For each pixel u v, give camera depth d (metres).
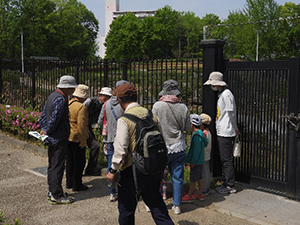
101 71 7.29
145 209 4.38
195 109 8.10
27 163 6.56
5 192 5.02
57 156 4.56
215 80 5.11
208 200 4.68
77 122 4.91
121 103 3.22
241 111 5.36
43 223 4.00
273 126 4.96
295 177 4.66
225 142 4.97
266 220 4.02
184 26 88.12
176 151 4.12
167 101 4.16
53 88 8.75
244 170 5.39
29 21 61.28
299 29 43.38
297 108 4.59
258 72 5.10
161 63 6.18
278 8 44.06
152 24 81.62
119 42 81.62
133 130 3.04
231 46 55.59
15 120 8.71
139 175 3.04
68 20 66.00
